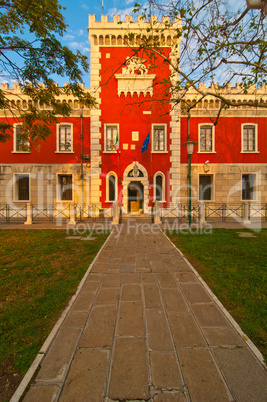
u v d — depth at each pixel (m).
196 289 3.91
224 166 14.38
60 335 2.63
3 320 2.95
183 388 1.92
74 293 3.76
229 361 2.23
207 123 14.17
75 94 8.78
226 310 3.19
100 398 1.83
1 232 8.98
